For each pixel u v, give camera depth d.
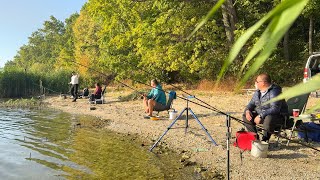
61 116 15.90
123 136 10.52
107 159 7.78
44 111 18.20
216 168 6.63
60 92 29.09
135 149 8.75
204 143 8.53
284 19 0.45
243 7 22.44
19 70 30.11
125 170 6.85
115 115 14.67
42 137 10.62
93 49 40.22
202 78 22.88
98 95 20.08
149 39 23.70
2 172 6.76
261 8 22.36
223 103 15.46
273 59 20.69
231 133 9.45
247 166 6.46
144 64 25.53
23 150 8.76
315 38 24.12
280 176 5.86
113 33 28.45
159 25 22.66
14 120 14.71
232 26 21.84
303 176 5.78
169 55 22.59
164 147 8.80
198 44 21.83
